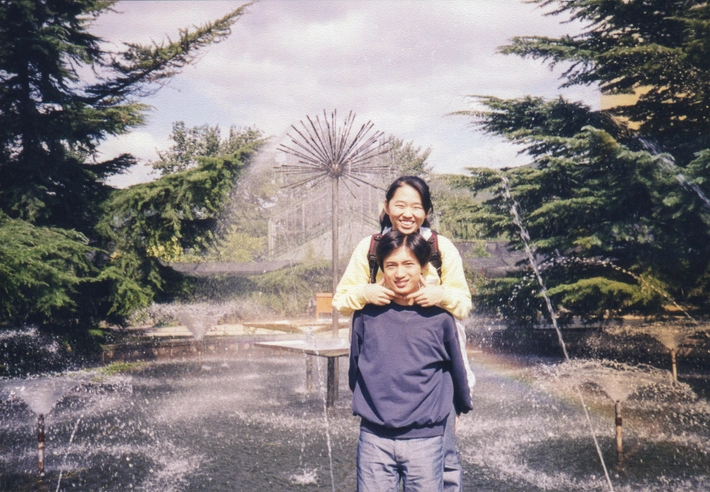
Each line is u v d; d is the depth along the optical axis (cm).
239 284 2109
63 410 752
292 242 2444
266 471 467
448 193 1836
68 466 488
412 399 230
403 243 235
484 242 2234
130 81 1452
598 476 446
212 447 548
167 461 499
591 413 709
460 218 1514
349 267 261
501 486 423
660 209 1223
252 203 2386
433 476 230
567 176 1334
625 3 1352
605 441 562
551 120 1412
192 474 460
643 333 1276
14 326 1177
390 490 234
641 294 1190
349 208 2359
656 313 1255
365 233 2366
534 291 1334
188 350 1428
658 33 1408
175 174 1380
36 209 1210
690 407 751
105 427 643
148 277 1364
